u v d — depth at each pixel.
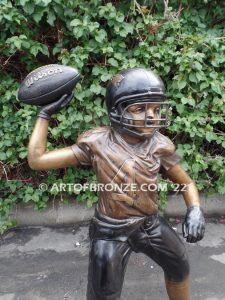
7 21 2.88
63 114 3.23
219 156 3.57
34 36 3.12
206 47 3.25
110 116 1.73
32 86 1.72
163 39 3.25
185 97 3.30
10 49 3.01
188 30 3.33
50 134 3.37
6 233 3.59
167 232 1.94
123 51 3.21
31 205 3.66
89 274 1.85
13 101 3.26
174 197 3.78
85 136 1.82
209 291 2.77
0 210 3.44
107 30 3.22
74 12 3.03
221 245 3.35
